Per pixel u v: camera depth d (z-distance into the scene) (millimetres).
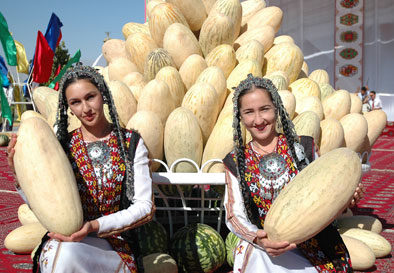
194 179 2861
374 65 15258
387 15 15008
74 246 1986
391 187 6234
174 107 3287
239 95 2104
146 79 3658
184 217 3393
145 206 2088
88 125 2127
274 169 2072
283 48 3943
